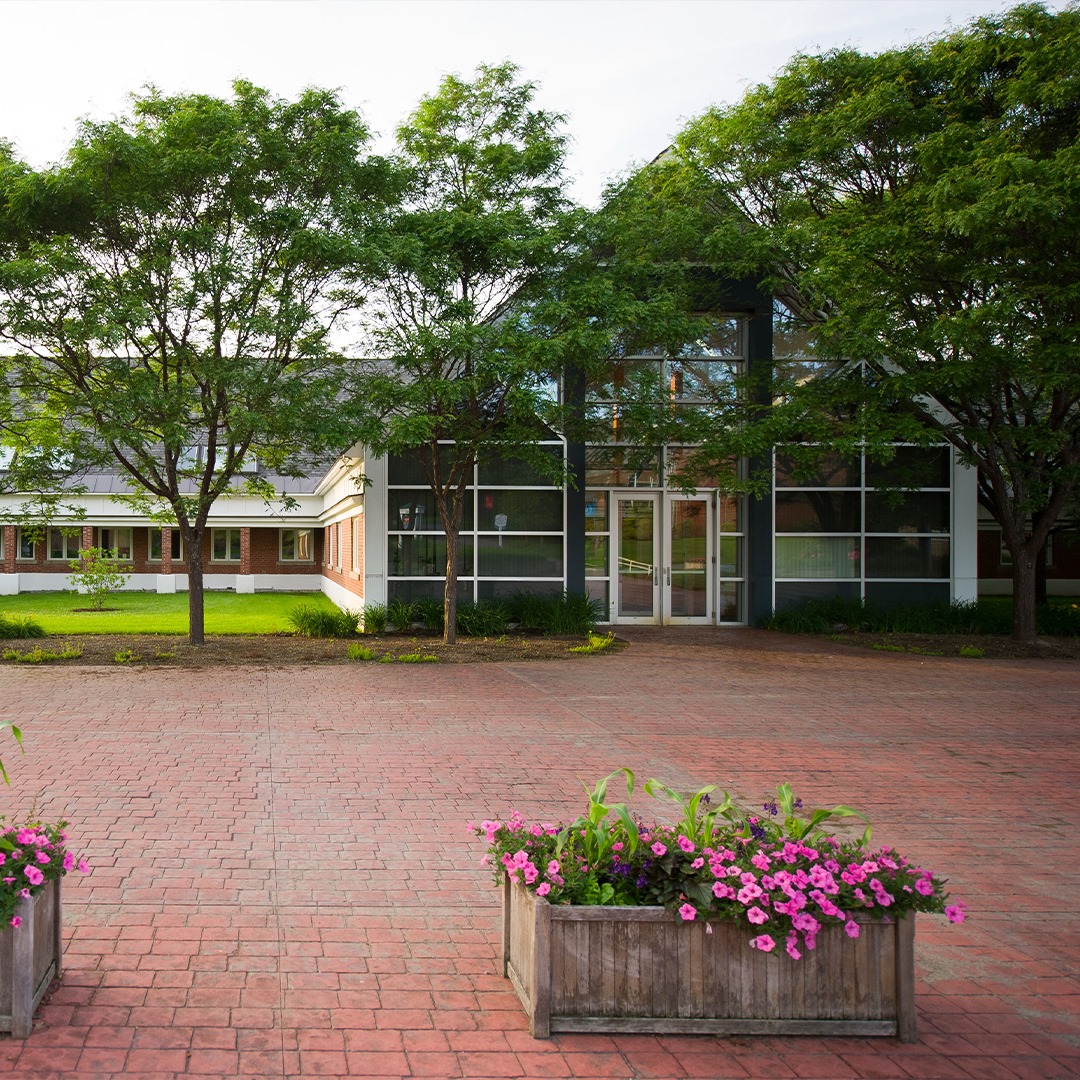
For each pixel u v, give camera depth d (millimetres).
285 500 17625
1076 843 6301
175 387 13891
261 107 14031
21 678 12281
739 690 12242
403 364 14836
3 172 13062
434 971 4152
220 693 11312
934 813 6938
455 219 14164
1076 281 13867
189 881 5148
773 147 16922
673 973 3656
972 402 16797
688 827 4012
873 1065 3467
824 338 15836
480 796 7012
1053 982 4242
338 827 6191
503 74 15320
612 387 18844
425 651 15344
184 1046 3439
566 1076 3320
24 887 3498
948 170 13820
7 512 16078
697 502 20234
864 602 19500
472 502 18562
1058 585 33906
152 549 33312
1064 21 14469
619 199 15719
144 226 13938
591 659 14914
